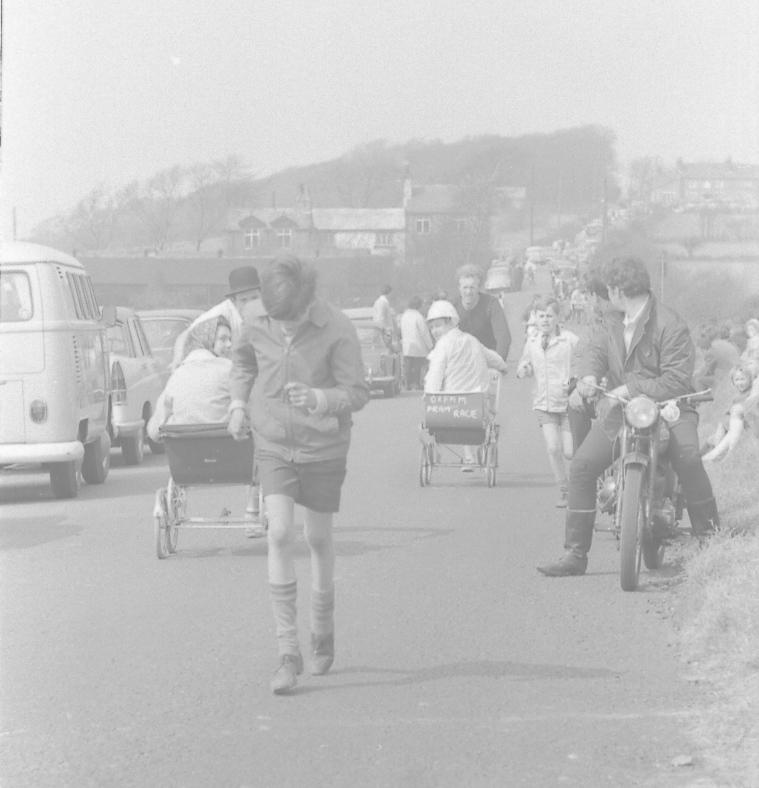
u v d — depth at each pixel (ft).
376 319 166.61
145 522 62.49
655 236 255.29
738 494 56.34
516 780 25.57
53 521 63.72
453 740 28.07
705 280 191.21
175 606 42.73
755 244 219.61
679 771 25.96
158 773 26.43
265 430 32.83
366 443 100.53
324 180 653.71
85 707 31.19
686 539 50.42
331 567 33.86
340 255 547.49
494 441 73.61
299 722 29.63
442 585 45.14
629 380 45.75
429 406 72.49
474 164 566.36
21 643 37.83
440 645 36.58
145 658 35.81
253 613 41.45
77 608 42.73
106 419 81.87
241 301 54.24
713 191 249.75
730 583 39.58
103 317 81.82
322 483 32.91
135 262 579.07
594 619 39.65
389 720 29.60
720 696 31.09
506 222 554.46
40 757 27.53
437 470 81.82
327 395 32.27
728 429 66.80
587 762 26.55
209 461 51.49
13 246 72.69
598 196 415.44
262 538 56.70
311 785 25.52
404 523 59.88
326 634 33.86
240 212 629.10
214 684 33.01
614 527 46.91
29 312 71.72
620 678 32.91
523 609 41.14
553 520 60.70
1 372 71.46
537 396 64.23
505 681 32.73
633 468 43.88
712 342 90.43
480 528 58.29
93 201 563.07
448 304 73.15
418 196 577.02
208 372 52.49
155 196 592.60
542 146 545.85
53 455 71.15
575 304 274.36
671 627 38.45
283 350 32.81
